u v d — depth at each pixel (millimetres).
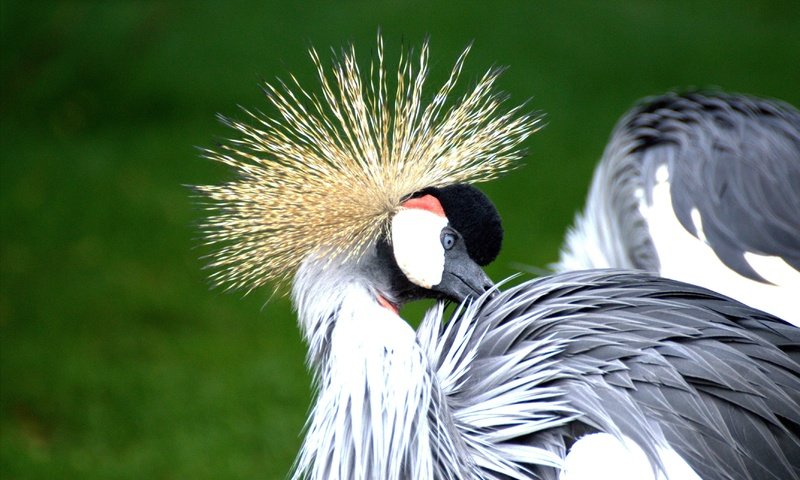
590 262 6188
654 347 3824
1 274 10523
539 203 12070
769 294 5055
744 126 5789
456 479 3729
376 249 4176
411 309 9797
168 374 8766
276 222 4113
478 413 3895
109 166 13242
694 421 3668
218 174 12938
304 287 4133
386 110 4191
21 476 7344
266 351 9172
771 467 3664
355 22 17625
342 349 3840
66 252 11031
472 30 17359
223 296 10188
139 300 10070
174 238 11312
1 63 15547
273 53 16547
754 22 19141
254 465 7535
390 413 3703
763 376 3723
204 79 15859
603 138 13922
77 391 8500
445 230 4121
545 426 3777
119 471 7434
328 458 3826
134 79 15945
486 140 4227
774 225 5246
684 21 18844
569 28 17797
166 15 17312
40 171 13125
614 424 3670
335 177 4113
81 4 16984
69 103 15359
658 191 5613
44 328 9539
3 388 8516
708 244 5277
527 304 4133
